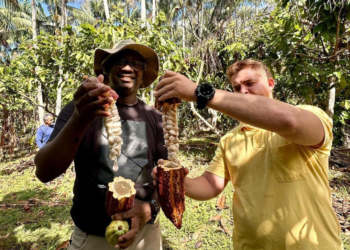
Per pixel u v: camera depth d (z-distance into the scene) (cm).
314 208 123
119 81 158
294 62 411
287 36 419
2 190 500
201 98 96
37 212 381
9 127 916
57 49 495
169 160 132
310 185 124
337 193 380
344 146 638
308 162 125
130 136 160
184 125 873
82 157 153
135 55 160
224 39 649
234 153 150
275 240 126
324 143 116
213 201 373
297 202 123
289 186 125
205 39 658
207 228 311
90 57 434
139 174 157
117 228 129
